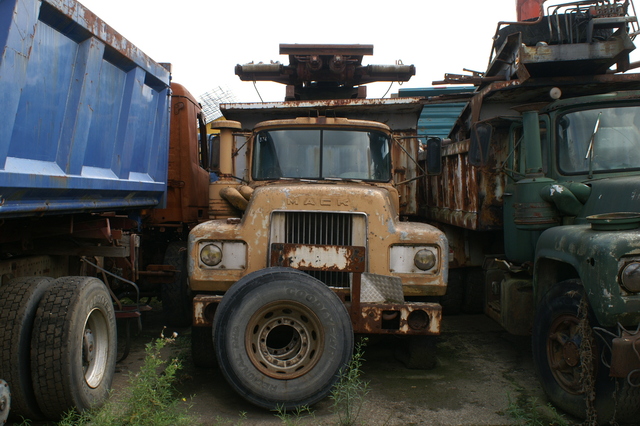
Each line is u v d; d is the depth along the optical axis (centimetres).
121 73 468
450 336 636
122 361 527
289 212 467
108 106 444
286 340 467
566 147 482
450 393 443
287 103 720
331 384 391
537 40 705
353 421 384
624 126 471
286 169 576
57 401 353
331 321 395
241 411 402
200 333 483
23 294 362
